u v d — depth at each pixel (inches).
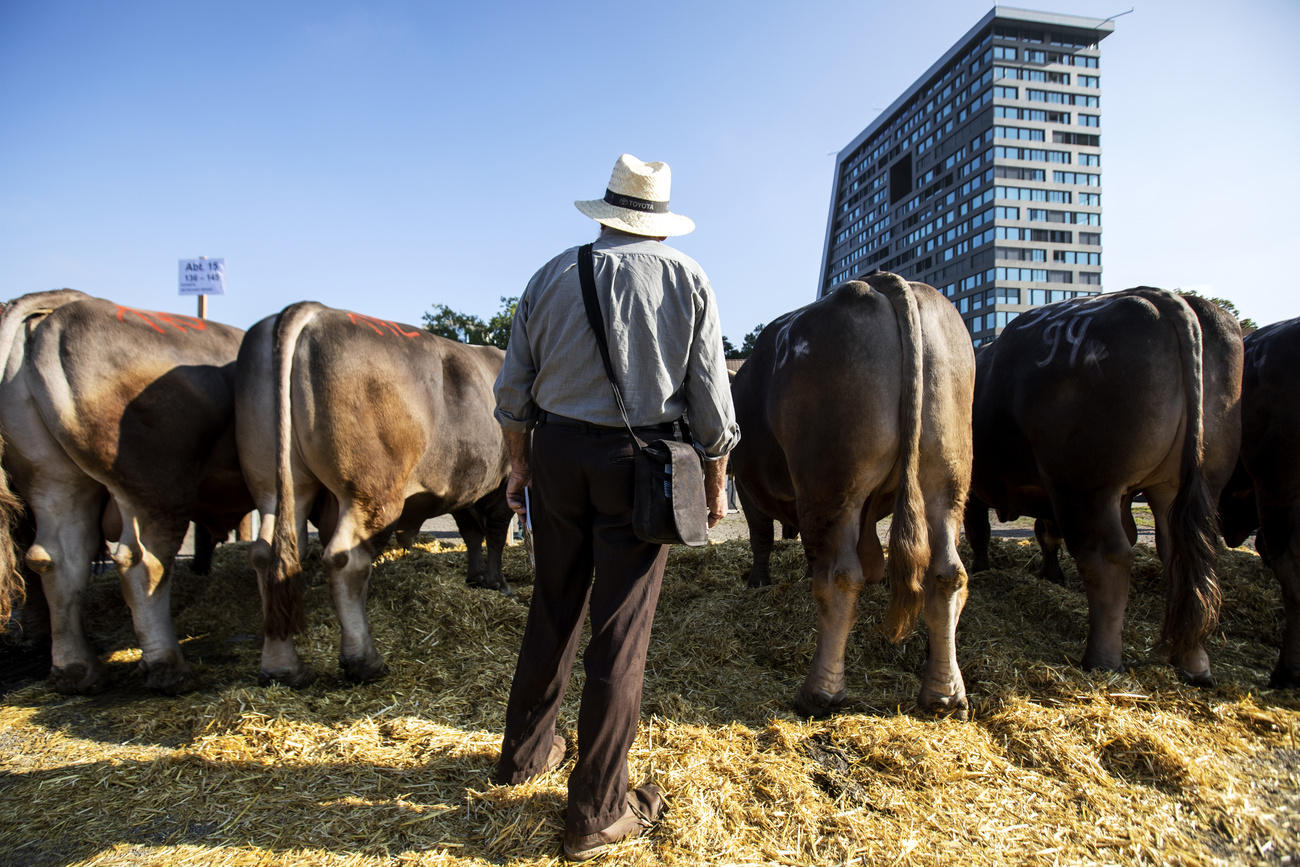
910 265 3654.0
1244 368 146.5
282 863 80.6
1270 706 119.4
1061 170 3070.9
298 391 125.6
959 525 118.6
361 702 124.8
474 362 163.2
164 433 132.8
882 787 93.9
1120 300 133.6
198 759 102.6
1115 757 101.1
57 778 99.7
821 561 118.6
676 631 159.2
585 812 80.4
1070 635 152.1
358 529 133.0
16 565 125.1
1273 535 137.6
